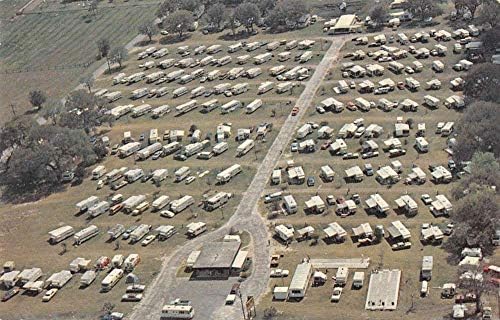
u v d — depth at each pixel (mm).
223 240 196250
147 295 177875
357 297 164625
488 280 155375
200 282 180500
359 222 197750
